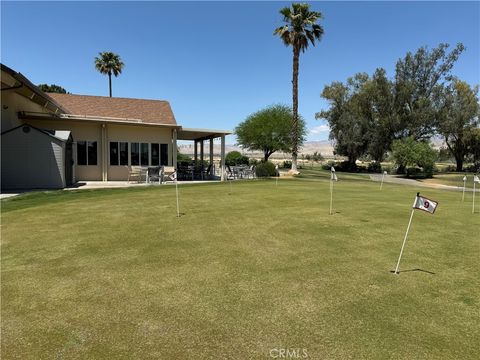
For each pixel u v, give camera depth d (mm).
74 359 2562
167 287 3852
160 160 20219
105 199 10625
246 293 3689
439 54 40719
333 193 12578
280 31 23875
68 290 3793
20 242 5672
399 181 28281
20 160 14367
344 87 48250
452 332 2938
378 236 6094
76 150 18516
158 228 6594
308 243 5602
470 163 48156
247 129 43000
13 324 3082
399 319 3152
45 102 16812
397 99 42000
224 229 6508
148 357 2586
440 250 5320
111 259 4809
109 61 44000
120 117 21656
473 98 41062
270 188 14172
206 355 2609
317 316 3199
